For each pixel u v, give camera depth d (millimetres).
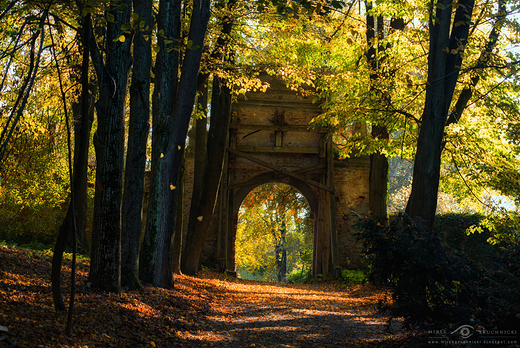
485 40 10562
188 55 8789
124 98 6617
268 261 35438
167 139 8945
